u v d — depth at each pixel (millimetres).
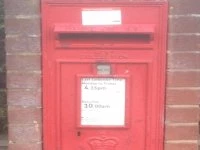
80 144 825
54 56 790
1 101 1475
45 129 821
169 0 774
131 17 774
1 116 1464
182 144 829
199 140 1159
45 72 796
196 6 777
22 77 802
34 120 819
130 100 804
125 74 794
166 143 826
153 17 775
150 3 771
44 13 776
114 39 780
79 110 810
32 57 793
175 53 790
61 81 798
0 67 1467
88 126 815
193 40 787
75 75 796
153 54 788
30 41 787
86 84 799
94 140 823
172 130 822
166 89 804
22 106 813
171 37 785
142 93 803
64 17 776
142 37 778
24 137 826
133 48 785
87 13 773
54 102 809
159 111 812
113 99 806
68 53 788
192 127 823
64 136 821
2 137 1438
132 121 815
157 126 819
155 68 793
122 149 827
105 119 814
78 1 771
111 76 794
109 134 821
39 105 813
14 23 782
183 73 799
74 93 804
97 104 808
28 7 777
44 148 828
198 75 800
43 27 781
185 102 811
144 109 811
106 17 774
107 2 771
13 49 791
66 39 781
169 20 780
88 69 793
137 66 793
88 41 782
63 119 815
